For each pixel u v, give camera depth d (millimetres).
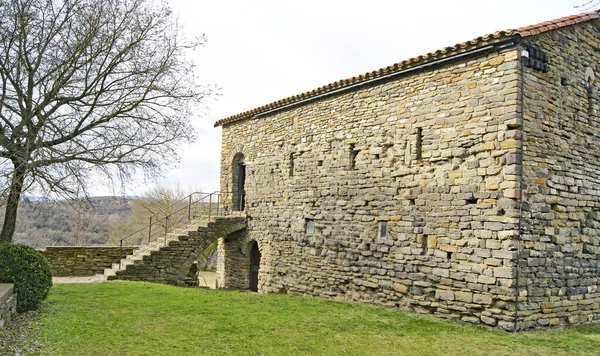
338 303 10945
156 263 13977
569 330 8797
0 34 9562
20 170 9273
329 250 12656
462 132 9430
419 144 10406
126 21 11367
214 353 6641
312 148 13539
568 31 9859
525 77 8773
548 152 9102
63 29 10430
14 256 8273
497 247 8664
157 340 7082
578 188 9688
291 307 10055
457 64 9648
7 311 7258
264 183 15648
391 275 10789
